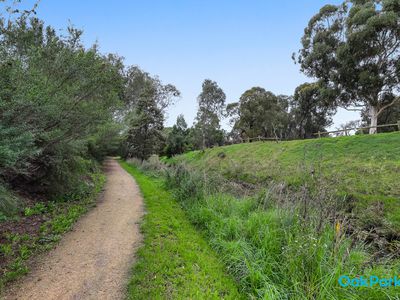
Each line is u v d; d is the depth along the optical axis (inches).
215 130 1380.4
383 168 328.2
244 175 447.2
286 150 568.1
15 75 137.6
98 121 264.8
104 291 109.3
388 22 545.6
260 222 162.7
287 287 108.0
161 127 976.9
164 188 358.6
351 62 619.5
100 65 231.0
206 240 172.7
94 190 343.9
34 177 241.9
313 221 132.3
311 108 1187.3
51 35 205.8
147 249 151.4
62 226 186.2
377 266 108.2
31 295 104.0
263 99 1196.5
